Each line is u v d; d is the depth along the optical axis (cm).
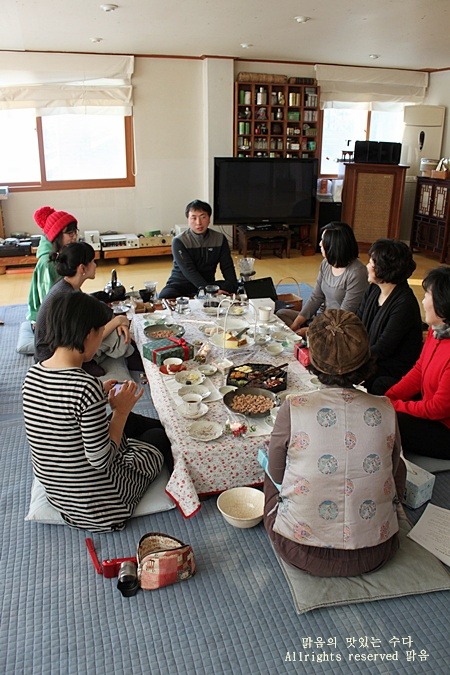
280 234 694
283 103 684
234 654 157
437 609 170
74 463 180
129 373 318
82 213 668
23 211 648
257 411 212
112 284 367
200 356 256
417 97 744
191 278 391
